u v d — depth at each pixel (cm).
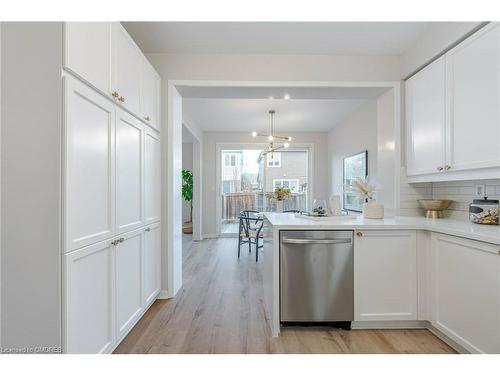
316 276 211
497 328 150
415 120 259
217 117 530
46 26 130
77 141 139
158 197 269
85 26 146
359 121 470
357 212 479
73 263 137
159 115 272
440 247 195
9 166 130
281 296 211
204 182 657
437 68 228
